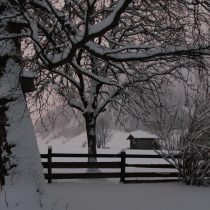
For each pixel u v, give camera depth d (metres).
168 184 13.74
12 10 6.70
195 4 7.36
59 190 11.37
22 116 6.42
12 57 6.72
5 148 6.34
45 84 11.82
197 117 14.04
